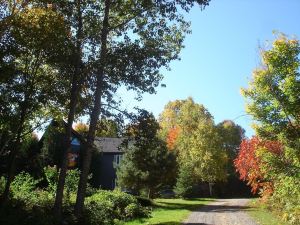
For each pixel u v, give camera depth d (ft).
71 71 62.13
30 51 61.00
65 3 61.77
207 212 91.45
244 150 84.07
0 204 56.85
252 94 60.39
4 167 78.07
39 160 118.83
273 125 59.11
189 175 173.37
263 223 63.93
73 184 92.12
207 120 215.31
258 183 82.48
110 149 182.70
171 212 93.35
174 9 61.57
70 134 61.21
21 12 58.90
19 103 58.75
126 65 61.52
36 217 51.16
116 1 65.46
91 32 63.31
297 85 57.62
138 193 136.36
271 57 59.06
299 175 57.21
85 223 60.23
